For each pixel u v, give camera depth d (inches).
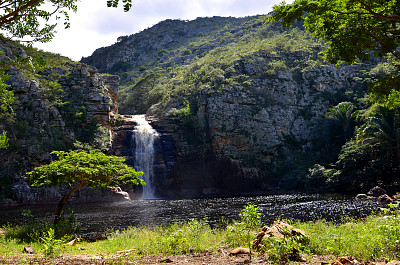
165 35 7253.9
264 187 2347.4
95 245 407.8
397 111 1715.1
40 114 1996.8
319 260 235.9
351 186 1824.6
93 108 2267.5
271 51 3307.1
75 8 302.0
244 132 2532.0
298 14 389.7
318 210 931.3
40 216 1046.4
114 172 636.1
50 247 295.9
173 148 2468.0
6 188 1684.3
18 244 436.5
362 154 1807.3
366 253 239.9
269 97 2763.3
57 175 593.0
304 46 3503.9
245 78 2876.5
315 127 2719.0
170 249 323.9
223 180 2404.0
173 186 2370.8
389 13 367.9
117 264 250.7
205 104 2610.7
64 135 2074.3
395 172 1688.0
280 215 856.3
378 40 418.6
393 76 538.6
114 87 2679.6
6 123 1822.1
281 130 2645.2
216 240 376.8
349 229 389.4
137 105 3592.5
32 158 1835.6
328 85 2982.3
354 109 2650.1
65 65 2411.4
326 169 2164.1
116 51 6993.1
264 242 269.0
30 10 285.3
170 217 936.9
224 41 5324.8
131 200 1927.9
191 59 5236.2
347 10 373.4
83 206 1485.0
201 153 2464.3
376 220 447.5
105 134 2233.0
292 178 2192.4
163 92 3243.1
